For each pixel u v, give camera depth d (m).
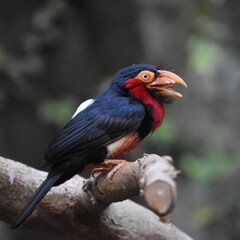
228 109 14.73
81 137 6.49
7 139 13.88
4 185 6.36
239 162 14.14
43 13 13.61
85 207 6.29
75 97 13.90
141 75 6.95
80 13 13.74
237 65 15.27
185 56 13.88
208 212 12.45
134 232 6.67
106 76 13.80
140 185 4.46
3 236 13.21
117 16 13.60
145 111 6.85
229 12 15.90
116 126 6.64
